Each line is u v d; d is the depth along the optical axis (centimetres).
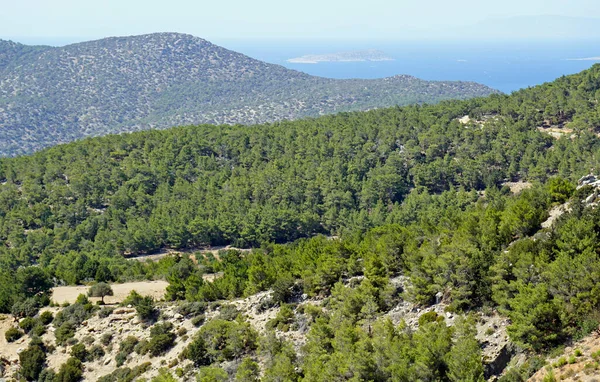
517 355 3806
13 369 6247
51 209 14600
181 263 9100
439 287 4750
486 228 5616
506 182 14212
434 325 4034
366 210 14712
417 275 5050
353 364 3878
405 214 13138
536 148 14575
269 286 6531
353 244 6762
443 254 4894
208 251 13688
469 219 6144
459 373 3466
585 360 3372
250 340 5269
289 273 6369
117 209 14638
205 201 14975
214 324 5494
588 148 13700
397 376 3634
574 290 3909
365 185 15050
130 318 6600
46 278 8006
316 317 5300
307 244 8006
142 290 8062
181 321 6272
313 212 14825
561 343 3666
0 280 8162
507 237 5512
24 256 12406
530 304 3794
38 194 14825
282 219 13988
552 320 3728
